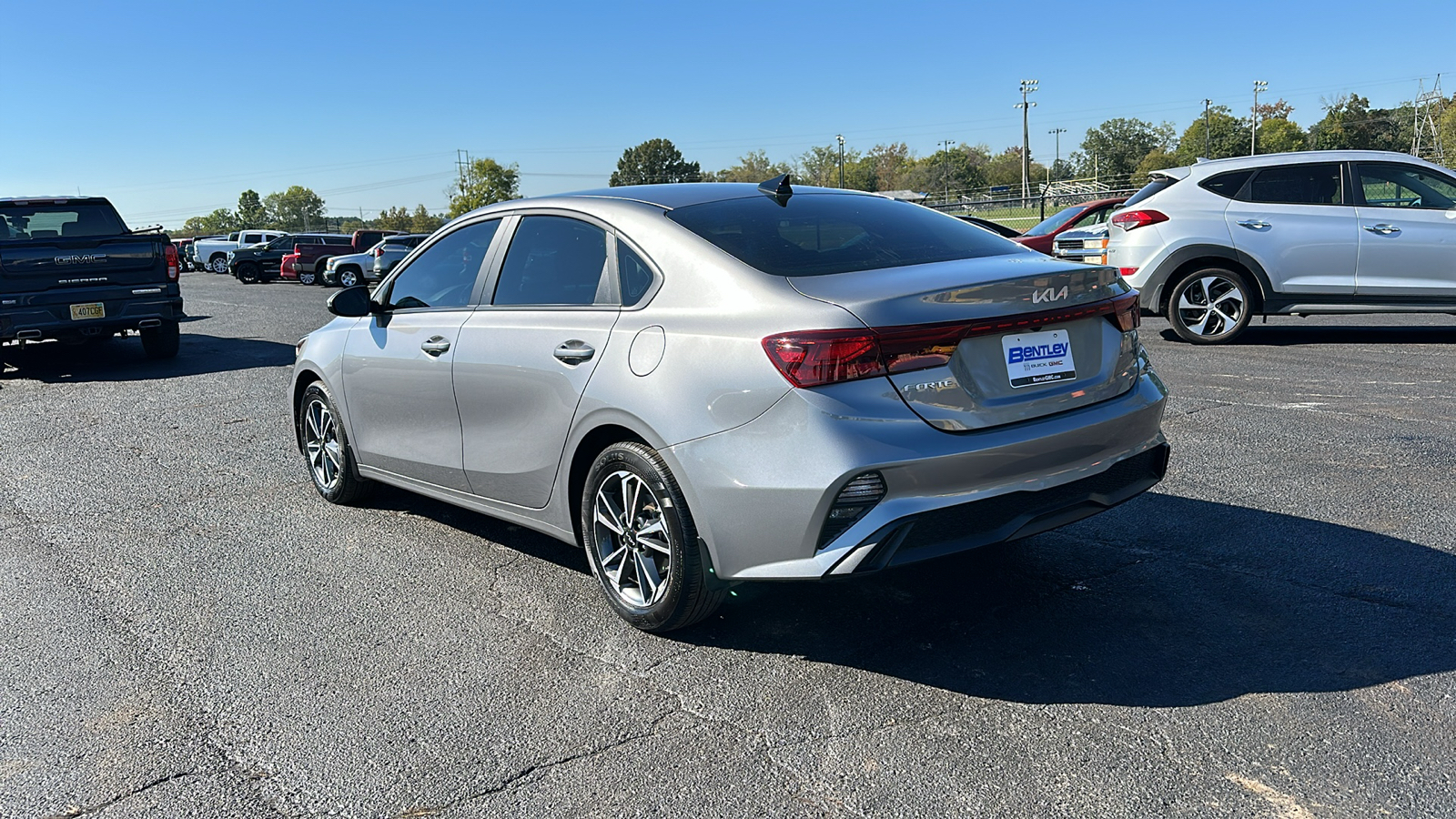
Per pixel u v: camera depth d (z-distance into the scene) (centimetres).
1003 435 290
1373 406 640
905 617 346
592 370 336
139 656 341
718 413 296
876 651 321
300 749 277
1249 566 377
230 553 446
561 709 294
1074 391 310
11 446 699
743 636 338
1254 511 440
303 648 343
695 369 303
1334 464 510
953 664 309
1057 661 308
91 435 727
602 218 361
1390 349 881
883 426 277
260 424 746
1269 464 514
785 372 282
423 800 250
